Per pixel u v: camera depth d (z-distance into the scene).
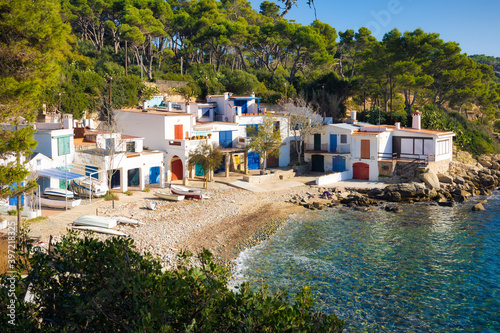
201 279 11.22
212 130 64.94
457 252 37.78
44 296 12.25
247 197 54.72
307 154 71.19
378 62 82.88
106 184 50.12
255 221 45.94
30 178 38.72
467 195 60.22
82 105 67.12
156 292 10.77
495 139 97.81
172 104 72.56
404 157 67.06
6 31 24.67
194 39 101.81
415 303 28.52
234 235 41.00
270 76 103.12
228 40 98.00
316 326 11.00
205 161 55.78
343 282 31.42
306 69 111.75
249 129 66.06
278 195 56.94
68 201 43.47
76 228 36.06
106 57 95.06
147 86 83.19
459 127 85.62
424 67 86.31
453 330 25.34
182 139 58.53
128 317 10.83
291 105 74.06
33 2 25.53
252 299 10.87
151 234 37.97
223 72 103.81
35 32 25.17
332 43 106.38
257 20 116.38
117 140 54.66
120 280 11.05
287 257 36.06
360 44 105.44
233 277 31.42
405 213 50.84
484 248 38.66
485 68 132.62
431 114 83.56
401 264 34.97
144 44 101.88
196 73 99.88
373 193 58.84
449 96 97.00
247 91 95.56
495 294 29.72
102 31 103.94
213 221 44.50
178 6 115.31
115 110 63.59
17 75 25.38
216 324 10.80
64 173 44.16
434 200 57.53
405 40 83.50
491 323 26.08
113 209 44.06
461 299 29.09
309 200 55.44
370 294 29.64
